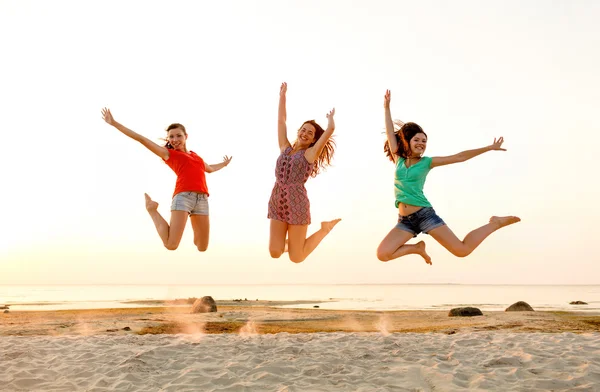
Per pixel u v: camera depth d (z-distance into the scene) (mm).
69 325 11547
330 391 4957
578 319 13055
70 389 5184
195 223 6238
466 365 6020
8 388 5223
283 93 6273
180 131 6230
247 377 5531
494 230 5438
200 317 14523
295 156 5781
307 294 80000
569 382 5152
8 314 15539
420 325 12750
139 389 5113
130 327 11281
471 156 5453
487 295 75875
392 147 5750
